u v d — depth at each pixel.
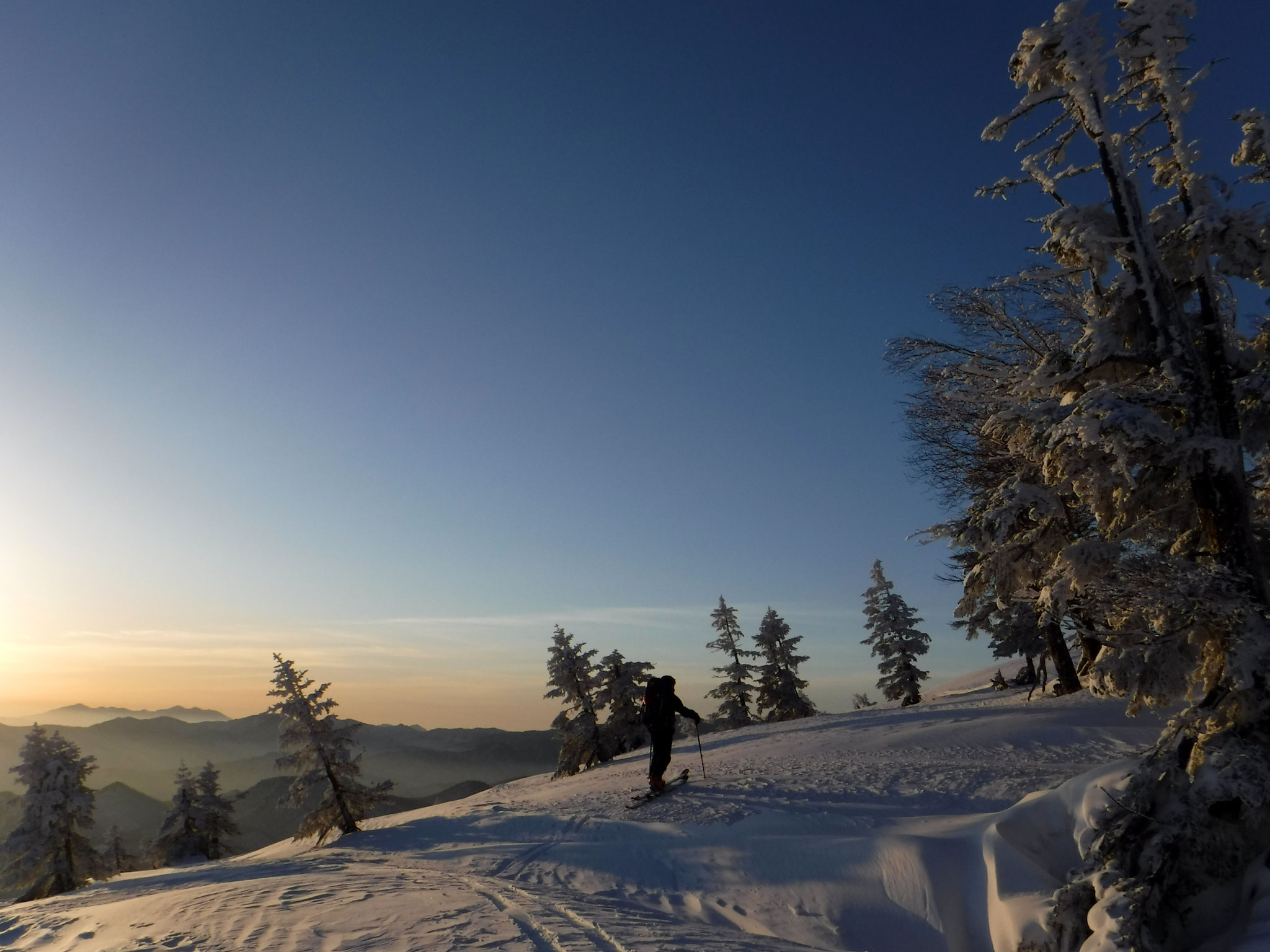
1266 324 7.86
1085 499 7.68
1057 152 8.05
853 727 22.11
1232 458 6.91
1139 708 7.65
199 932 7.37
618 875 9.45
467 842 13.99
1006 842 6.96
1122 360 7.74
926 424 23.78
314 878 11.06
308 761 27.52
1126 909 5.32
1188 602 6.76
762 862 8.62
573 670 43.28
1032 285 17.78
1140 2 7.42
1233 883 5.71
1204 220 7.18
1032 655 34.59
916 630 44.25
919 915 6.81
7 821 41.16
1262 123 7.20
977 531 7.89
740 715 51.38
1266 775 5.80
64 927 9.01
